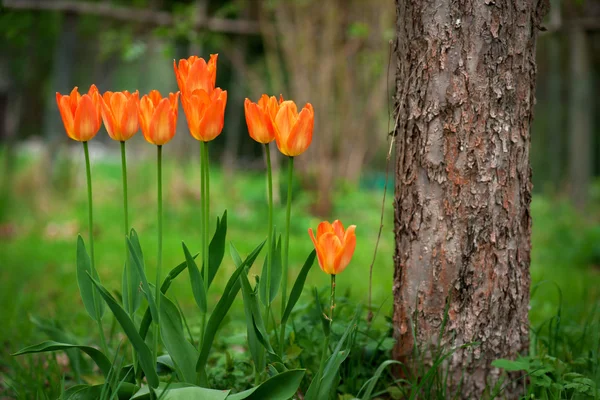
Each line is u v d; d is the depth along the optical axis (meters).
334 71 9.70
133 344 1.99
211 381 2.51
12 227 8.35
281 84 10.15
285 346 2.52
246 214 9.60
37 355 3.29
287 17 9.64
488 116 2.38
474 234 2.42
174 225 8.81
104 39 9.12
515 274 2.48
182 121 9.82
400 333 2.58
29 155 12.37
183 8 8.45
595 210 10.80
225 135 15.04
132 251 2.03
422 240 2.48
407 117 2.51
